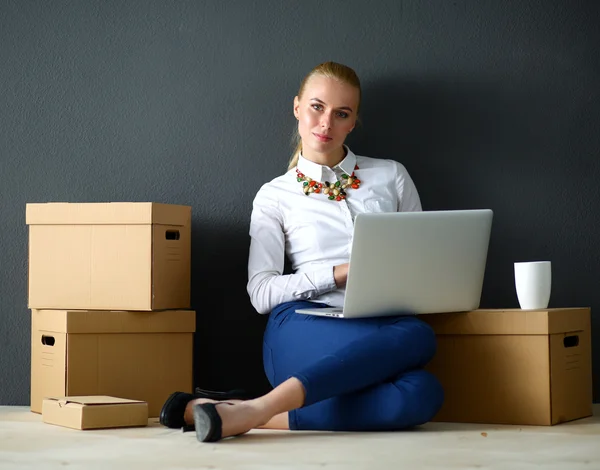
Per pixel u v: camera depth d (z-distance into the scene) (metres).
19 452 1.88
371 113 2.97
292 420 2.20
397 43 2.96
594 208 2.91
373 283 2.20
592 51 2.92
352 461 1.75
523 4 2.93
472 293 2.37
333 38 2.97
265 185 2.69
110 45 3.02
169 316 2.61
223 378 2.98
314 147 2.61
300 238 2.60
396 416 2.10
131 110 3.01
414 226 2.18
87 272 2.59
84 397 2.41
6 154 3.03
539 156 2.93
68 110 3.02
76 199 3.02
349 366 2.08
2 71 3.03
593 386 2.89
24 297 2.99
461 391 2.41
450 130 2.95
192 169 3.00
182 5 3.01
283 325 2.39
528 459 1.77
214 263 2.99
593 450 1.88
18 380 2.98
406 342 2.16
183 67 3.01
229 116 2.99
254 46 2.99
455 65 2.95
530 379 2.34
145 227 2.54
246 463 1.73
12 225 3.01
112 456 1.82
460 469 1.67
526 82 2.93
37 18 3.03
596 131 2.91
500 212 2.94
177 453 1.85
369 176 2.67
